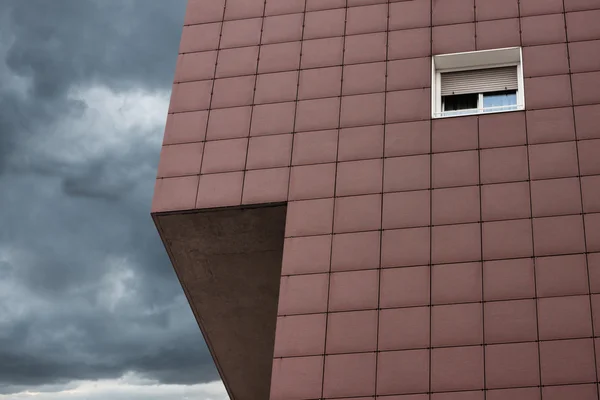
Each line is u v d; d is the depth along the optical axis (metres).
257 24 30.39
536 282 24.23
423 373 23.58
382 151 27.08
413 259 25.22
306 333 24.73
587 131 26.19
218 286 29.75
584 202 25.12
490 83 28.02
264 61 29.61
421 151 26.83
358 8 29.88
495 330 23.78
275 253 28.30
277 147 27.92
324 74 28.89
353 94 28.30
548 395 22.72
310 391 23.94
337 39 29.44
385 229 25.83
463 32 28.61
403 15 29.38
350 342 24.38
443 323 24.12
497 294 24.25
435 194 26.06
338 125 27.83
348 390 23.75
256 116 28.62
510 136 26.52
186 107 29.31
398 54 28.69
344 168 27.06
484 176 26.05
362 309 24.77
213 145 28.42
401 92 27.98
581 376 22.80
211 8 31.11
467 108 27.84
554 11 28.41
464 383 23.23
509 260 24.67
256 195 27.23
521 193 25.59
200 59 30.14
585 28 27.94
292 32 29.95
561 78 27.19
